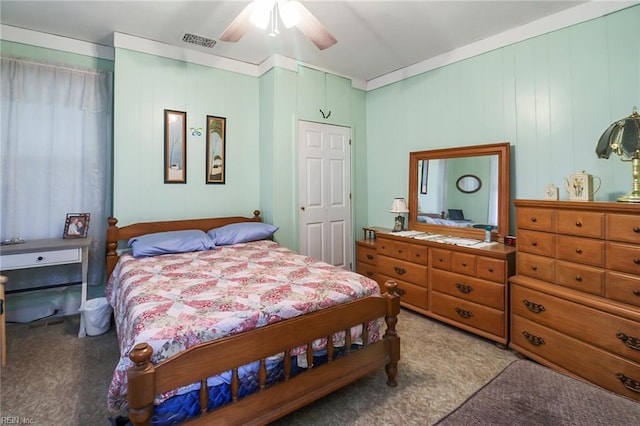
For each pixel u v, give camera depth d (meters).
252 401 1.36
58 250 2.50
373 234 4.03
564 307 1.95
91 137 2.95
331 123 3.86
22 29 2.71
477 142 3.02
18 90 2.66
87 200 2.94
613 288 1.75
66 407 1.70
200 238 2.86
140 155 3.01
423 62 3.49
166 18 2.63
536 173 2.63
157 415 1.19
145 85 3.02
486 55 2.95
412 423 1.60
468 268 2.58
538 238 2.15
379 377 2.01
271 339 1.40
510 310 2.33
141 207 3.03
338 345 1.72
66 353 2.28
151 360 1.20
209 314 1.42
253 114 3.67
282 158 3.49
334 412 1.68
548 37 2.56
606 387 1.73
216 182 3.45
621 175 2.21
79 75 2.90
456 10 2.50
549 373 1.23
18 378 1.96
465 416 1.00
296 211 3.59
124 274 2.15
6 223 2.64
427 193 3.41
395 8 2.48
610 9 2.24
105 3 2.40
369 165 4.19
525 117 2.69
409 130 3.66
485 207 2.91
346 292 1.77
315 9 2.49
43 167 2.77
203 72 3.34
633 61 2.16
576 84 2.41
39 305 2.86
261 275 2.02
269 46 3.20
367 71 3.84
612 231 1.76
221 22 2.70
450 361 2.20
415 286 3.01
